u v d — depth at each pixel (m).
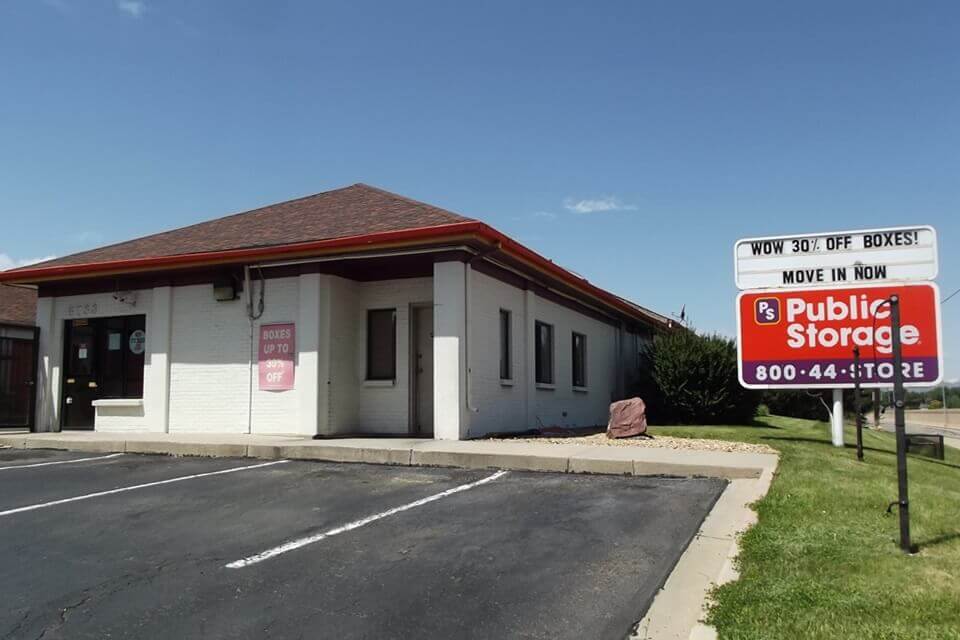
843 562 5.66
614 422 13.23
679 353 21.03
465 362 13.20
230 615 4.96
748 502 7.68
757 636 4.36
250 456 11.95
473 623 4.77
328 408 13.88
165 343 15.30
